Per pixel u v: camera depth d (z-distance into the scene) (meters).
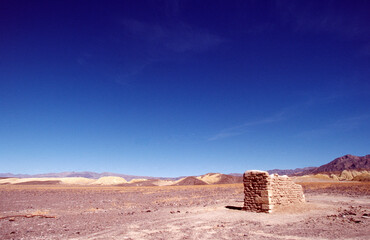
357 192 41.44
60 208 28.81
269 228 15.46
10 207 29.67
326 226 15.39
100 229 16.52
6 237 14.65
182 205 29.80
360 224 15.57
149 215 22.27
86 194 50.34
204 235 14.09
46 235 15.05
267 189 20.84
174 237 13.75
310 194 40.50
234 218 19.08
